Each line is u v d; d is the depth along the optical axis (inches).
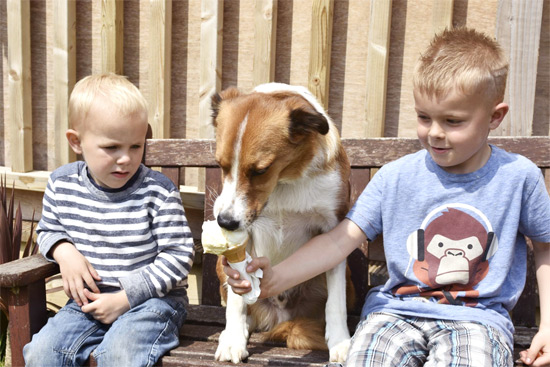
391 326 97.7
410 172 105.3
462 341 90.6
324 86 151.6
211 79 157.6
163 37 159.5
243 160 103.7
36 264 109.7
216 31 155.4
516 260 103.9
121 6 166.1
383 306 102.9
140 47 170.6
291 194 114.0
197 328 122.0
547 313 99.8
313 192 113.0
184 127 169.5
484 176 101.3
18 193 176.7
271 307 124.3
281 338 116.3
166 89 163.0
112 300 108.1
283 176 110.7
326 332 110.9
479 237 100.1
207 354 108.1
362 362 91.5
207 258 133.4
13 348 108.9
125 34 171.0
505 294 100.8
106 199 114.4
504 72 96.3
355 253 127.9
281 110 106.3
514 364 99.8
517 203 99.9
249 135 103.7
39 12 175.6
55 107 170.6
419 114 97.9
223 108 110.5
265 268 98.7
